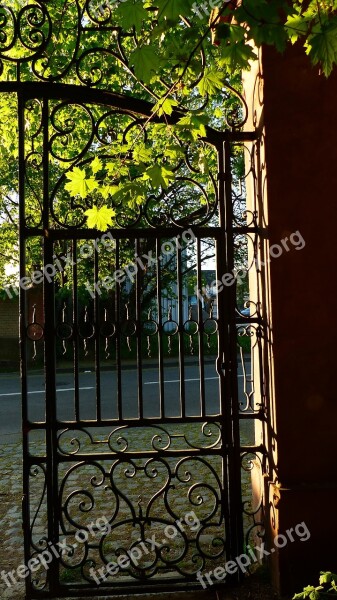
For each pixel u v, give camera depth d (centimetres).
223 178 350
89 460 334
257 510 359
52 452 332
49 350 333
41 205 349
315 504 327
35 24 342
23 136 338
